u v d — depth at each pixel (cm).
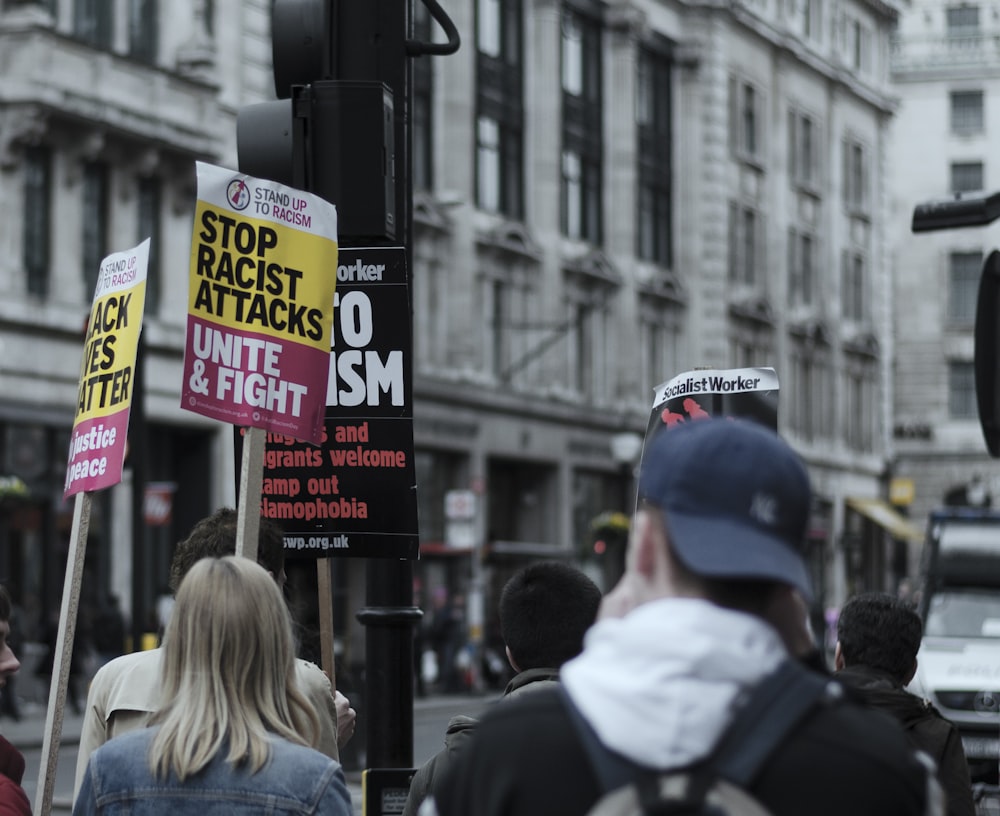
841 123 13038
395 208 1311
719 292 10906
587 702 504
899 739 510
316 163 1260
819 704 509
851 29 13275
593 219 9919
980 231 15688
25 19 5944
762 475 530
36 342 6028
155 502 5969
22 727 5134
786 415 11906
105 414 1167
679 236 10794
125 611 6362
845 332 13025
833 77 12738
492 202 9062
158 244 6606
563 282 9494
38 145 6075
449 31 1355
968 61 15950
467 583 8288
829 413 12662
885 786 499
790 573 522
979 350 1594
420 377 8212
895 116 14300
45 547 6078
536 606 1034
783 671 513
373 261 1318
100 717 1031
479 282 8819
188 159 6675
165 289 6619
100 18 6419
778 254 11912
